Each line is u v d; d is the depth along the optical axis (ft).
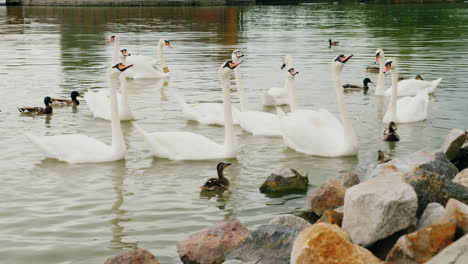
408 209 27.66
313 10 243.19
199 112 61.46
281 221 31.63
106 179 43.09
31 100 70.59
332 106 67.67
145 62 87.20
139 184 41.98
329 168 45.96
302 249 25.81
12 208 37.04
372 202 28.04
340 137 50.42
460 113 63.72
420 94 63.26
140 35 146.92
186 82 83.46
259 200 38.75
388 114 60.34
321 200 35.65
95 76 86.74
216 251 29.78
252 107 68.39
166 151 48.34
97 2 250.98
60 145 47.91
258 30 159.84
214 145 49.19
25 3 253.44
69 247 31.58
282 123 51.96
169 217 35.76
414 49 114.01
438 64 94.84
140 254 27.99
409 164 35.83
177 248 30.35
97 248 31.48
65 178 43.14
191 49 118.73
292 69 60.29
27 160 47.47
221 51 114.73
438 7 255.70
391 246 27.84
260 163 47.37
